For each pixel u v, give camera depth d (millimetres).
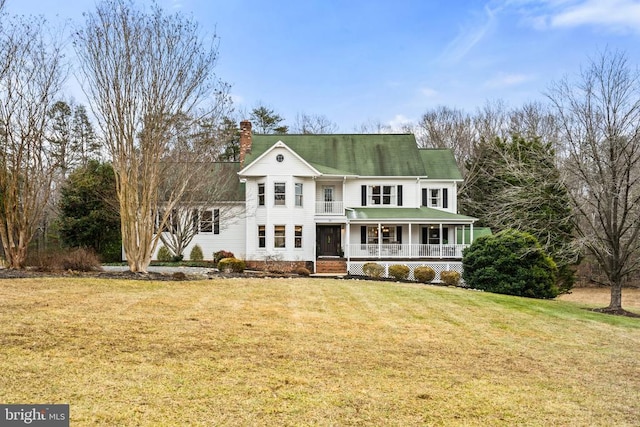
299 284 18609
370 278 23219
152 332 9656
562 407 7000
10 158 17562
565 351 10836
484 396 7277
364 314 13516
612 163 17312
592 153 17734
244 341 9555
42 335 8750
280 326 11219
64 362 7406
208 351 8641
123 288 14859
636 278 34000
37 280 15180
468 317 14047
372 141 31469
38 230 34906
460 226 30922
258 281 18922
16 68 16875
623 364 9914
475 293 18719
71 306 11523
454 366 8945
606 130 17531
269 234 26781
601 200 17984
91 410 5758
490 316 14422
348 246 26297
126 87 16953
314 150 30734
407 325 12414
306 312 13203
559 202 19266
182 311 12031
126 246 18016
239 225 29438
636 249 17953
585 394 7727
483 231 30438
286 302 14516
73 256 18531
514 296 19234
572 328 13617
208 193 27344
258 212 27281
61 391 6285
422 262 26281
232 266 22828
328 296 16109
